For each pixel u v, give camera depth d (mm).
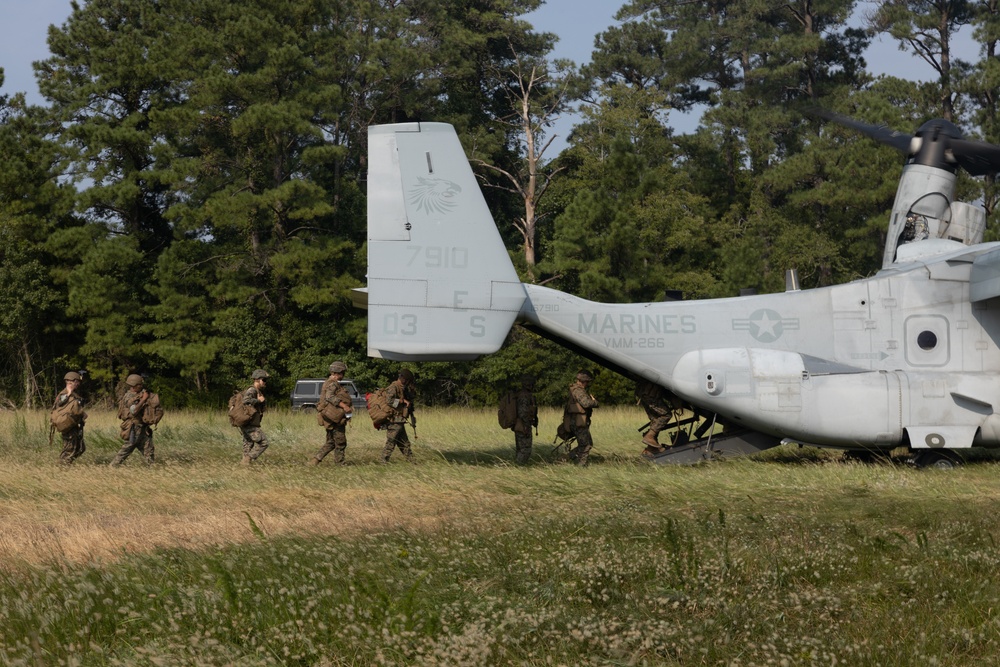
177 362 36969
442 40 48062
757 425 13086
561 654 4598
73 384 13547
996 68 40281
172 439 17109
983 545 6910
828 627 4941
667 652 4645
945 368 13156
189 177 38594
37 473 11758
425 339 12422
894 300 13289
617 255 39094
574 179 48062
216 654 4492
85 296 36281
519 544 7035
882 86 43125
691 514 8500
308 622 4871
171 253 37969
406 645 4574
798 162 42625
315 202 37531
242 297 38312
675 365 13203
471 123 49938
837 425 12781
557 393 39344
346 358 38844
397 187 12555
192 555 6633
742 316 13344
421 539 7152
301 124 36250
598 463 13586
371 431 19625
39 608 5184
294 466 12914
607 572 5988
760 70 47438
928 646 4664
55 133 41531
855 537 7066
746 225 45688
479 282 12547
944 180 14000
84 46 42344
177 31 39969
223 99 38000
